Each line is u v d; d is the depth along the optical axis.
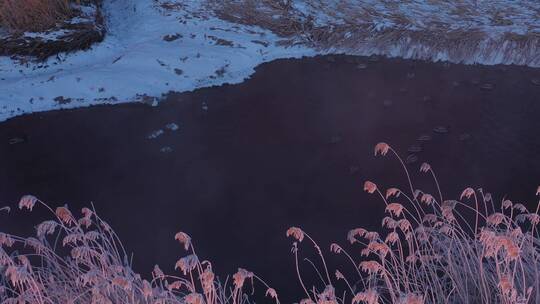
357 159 5.57
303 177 5.28
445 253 3.33
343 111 6.62
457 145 5.78
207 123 6.46
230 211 4.79
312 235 4.43
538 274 2.96
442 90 7.09
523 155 5.57
